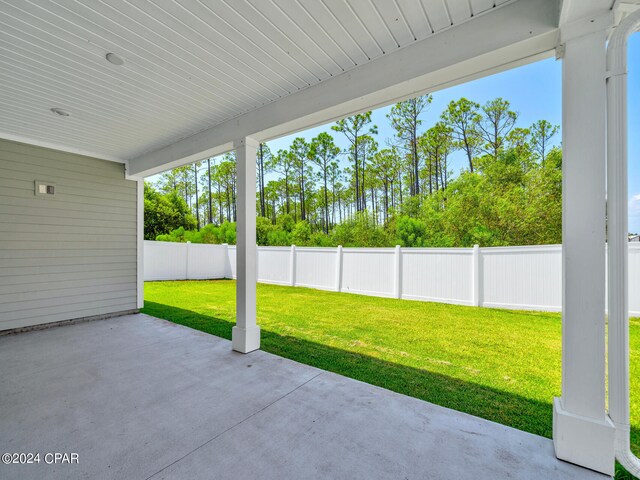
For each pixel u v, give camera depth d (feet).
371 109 10.09
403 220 44.75
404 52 8.36
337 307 21.12
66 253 16.75
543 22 6.40
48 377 9.98
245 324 12.30
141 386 9.36
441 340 13.88
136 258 19.69
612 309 5.79
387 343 13.50
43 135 14.87
